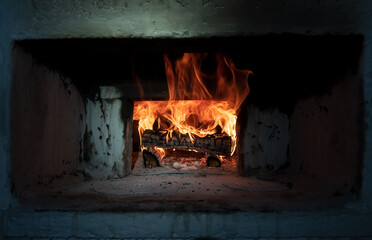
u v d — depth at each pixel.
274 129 0.95
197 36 0.68
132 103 1.00
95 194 0.74
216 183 0.85
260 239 0.64
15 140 0.67
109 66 0.92
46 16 0.68
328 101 0.77
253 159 0.95
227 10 0.67
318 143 0.81
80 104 0.94
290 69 0.87
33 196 0.70
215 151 1.08
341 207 0.65
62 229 0.64
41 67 0.75
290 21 0.67
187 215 0.64
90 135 0.96
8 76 0.67
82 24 0.68
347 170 0.70
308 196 0.72
